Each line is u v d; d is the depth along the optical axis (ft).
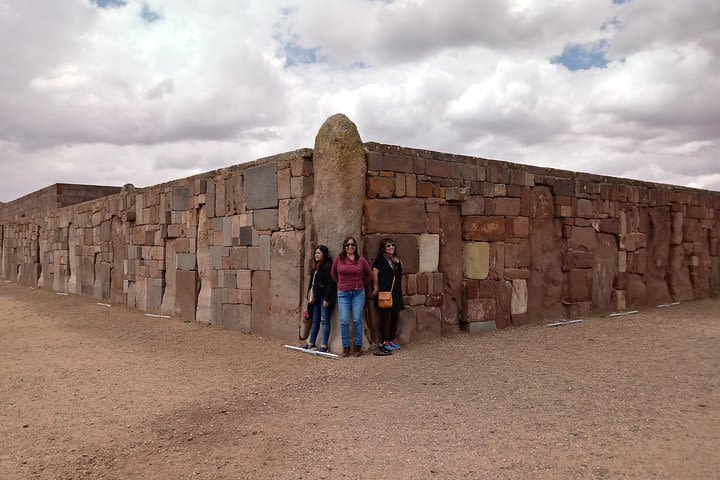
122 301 52.13
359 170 28.40
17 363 27.40
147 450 15.87
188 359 27.81
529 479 13.28
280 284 31.42
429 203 31.78
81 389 22.38
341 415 18.26
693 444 15.10
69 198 79.82
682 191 51.72
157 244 45.42
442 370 23.98
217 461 14.93
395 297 28.37
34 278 79.61
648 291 47.50
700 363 24.71
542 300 38.29
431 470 13.93
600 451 14.71
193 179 40.42
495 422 17.08
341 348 27.35
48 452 15.87
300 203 29.94
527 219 37.37
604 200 43.06
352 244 26.81
